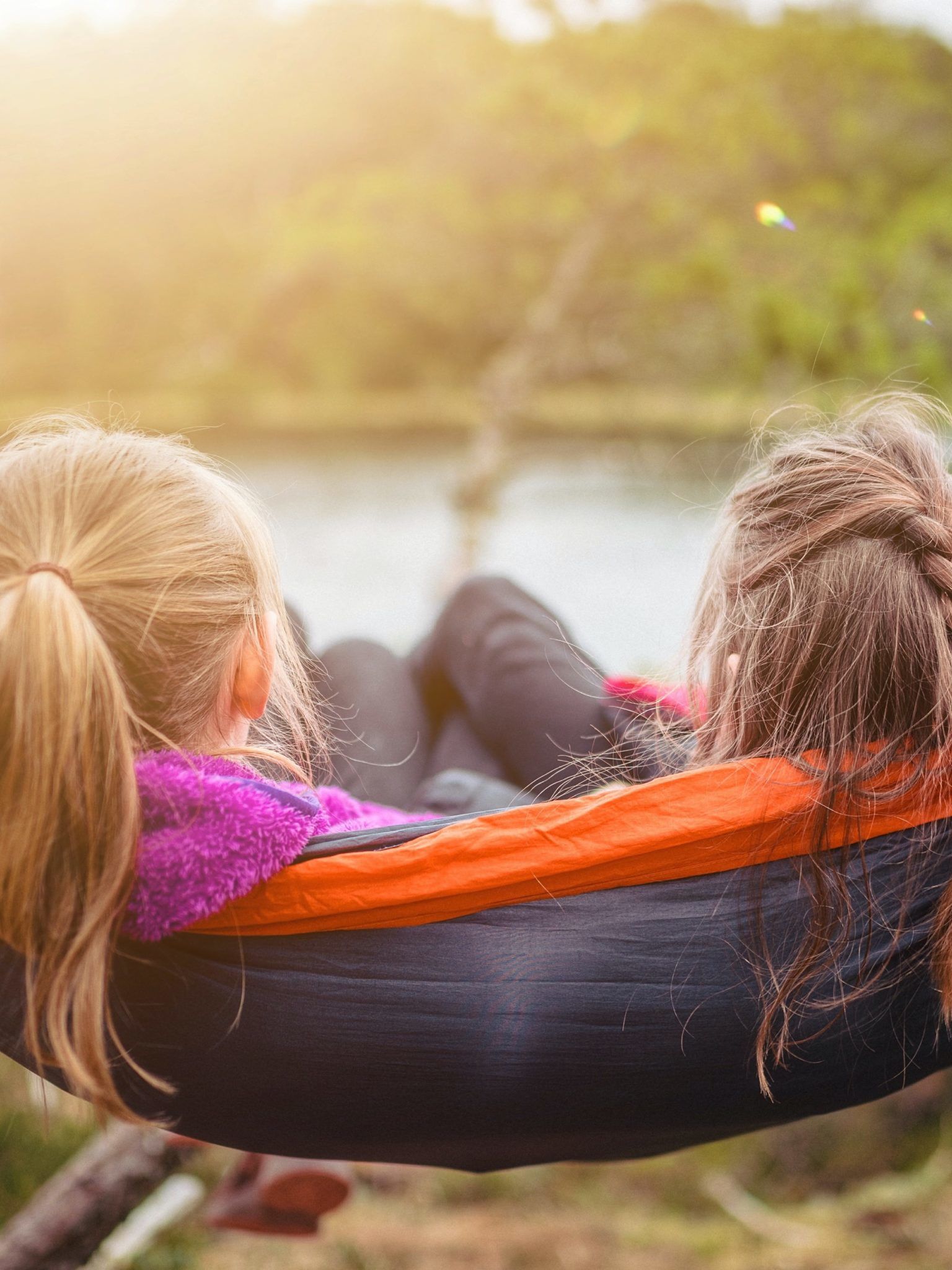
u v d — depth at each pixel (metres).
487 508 4.19
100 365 6.49
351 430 7.90
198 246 6.19
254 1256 2.30
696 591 0.94
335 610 6.00
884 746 0.75
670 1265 2.55
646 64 4.06
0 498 0.71
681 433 5.95
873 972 0.76
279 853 0.71
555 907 0.75
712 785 0.75
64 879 0.65
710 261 3.96
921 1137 3.21
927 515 0.78
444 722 1.36
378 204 4.92
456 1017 0.74
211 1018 0.73
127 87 5.89
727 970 0.75
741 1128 0.84
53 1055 0.70
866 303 3.35
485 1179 2.96
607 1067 0.76
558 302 4.41
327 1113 0.76
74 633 0.63
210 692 0.73
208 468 0.81
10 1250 1.52
